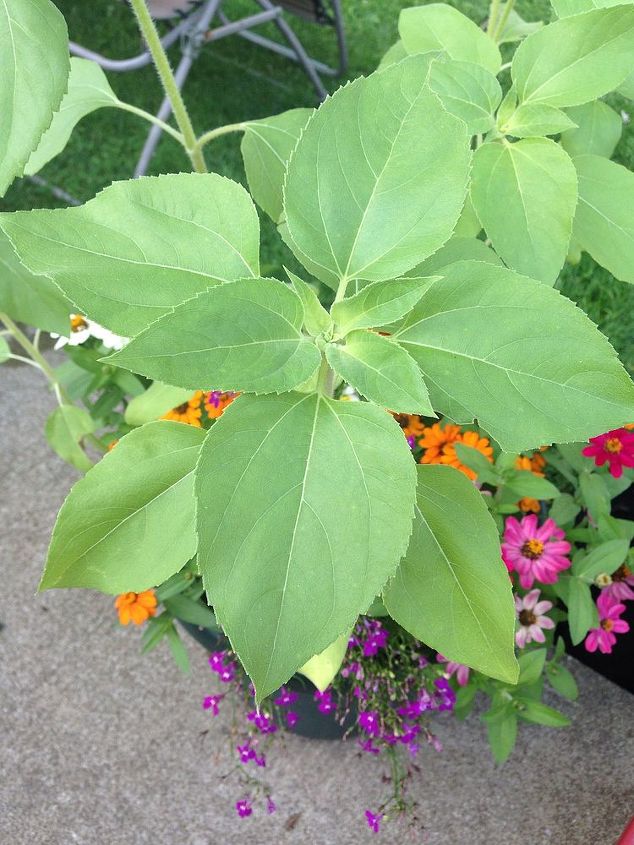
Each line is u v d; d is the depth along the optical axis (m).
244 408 0.39
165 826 0.92
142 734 0.99
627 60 0.52
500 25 0.71
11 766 0.97
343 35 1.68
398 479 0.38
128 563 0.50
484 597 0.46
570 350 0.39
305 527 0.37
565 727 0.96
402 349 0.41
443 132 0.42
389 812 0.82
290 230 0.44
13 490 1.21
